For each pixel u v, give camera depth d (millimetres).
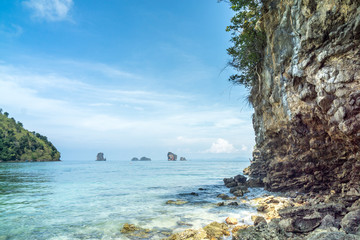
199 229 9359
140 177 37562
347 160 12516
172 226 10719
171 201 16391
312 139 13742
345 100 9312
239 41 20281
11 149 140000
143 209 14281
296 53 12477
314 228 8312
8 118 179250
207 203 15953
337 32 9727
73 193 20781
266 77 17922
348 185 12547
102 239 9250
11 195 19812
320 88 10562
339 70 9516
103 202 16625
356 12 9016
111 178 35656
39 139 177500
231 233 9273
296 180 17281
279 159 19562
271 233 7906
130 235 9617
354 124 9039
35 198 18344
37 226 11078
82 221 11805
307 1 11258
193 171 54344
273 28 15523
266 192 19141
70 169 64938
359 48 9031
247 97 24828
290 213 9594
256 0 17984
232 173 47250
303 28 11633
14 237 9656
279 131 18062
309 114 12609
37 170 59000
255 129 28281
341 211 9109
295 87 13273
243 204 15141
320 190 15023
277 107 16609
